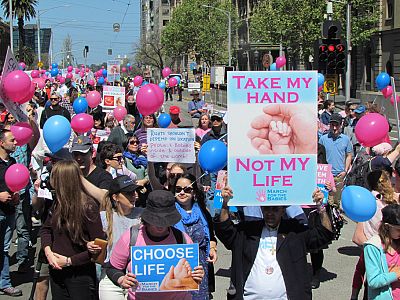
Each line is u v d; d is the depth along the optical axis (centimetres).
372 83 4966
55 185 529
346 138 1091
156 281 451
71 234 528
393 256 500
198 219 583
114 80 3073
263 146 479
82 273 536
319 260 800
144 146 911
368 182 611
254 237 475
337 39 1894
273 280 465
